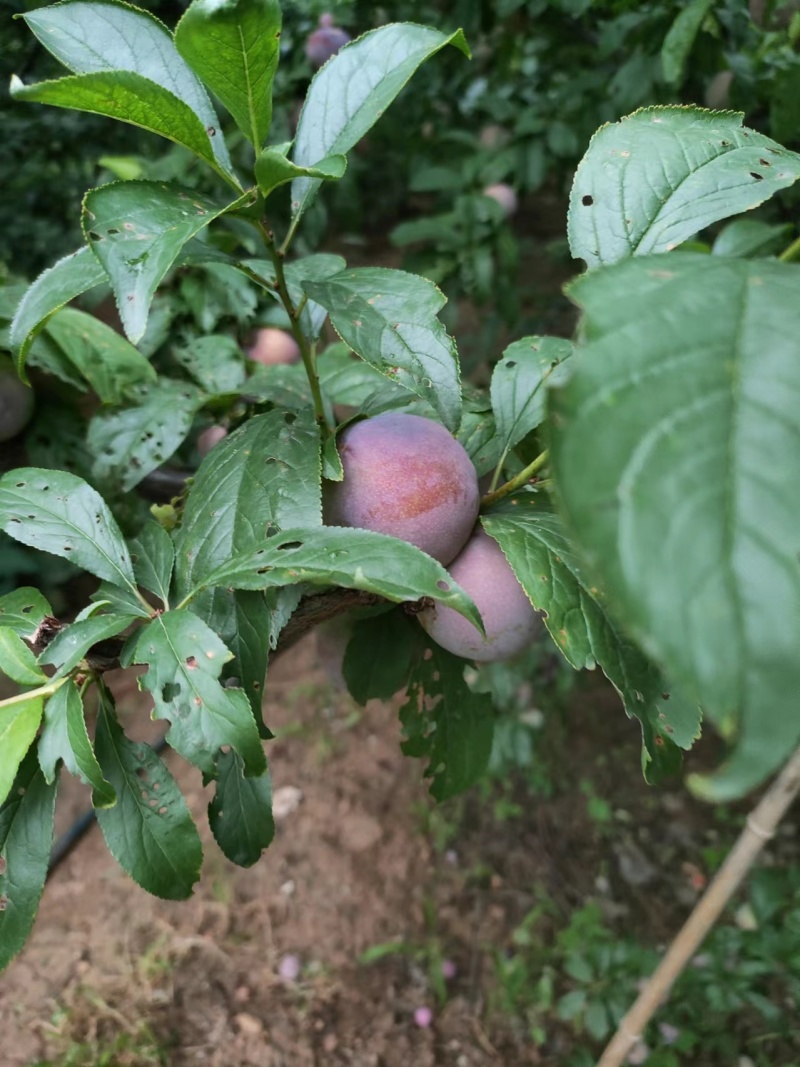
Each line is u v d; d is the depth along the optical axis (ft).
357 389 1.16
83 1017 2.20
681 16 1.40
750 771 0.26
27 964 2.31
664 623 0.28
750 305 0.36
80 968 2.30
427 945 2.34
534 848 2.54
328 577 0.63
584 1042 2.12
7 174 2.12
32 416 1.23
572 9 1.75
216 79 0.61
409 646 1.03
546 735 2.74
